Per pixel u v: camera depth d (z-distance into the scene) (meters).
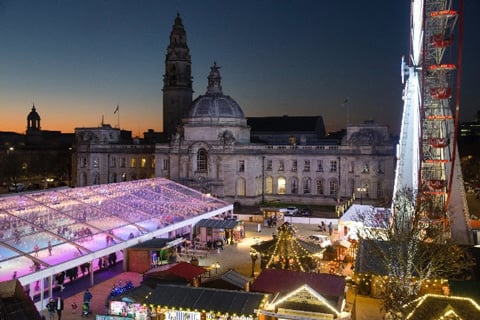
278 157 126.19
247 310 41.28
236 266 67.44
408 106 76.25
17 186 159.38
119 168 144.25
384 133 118.38
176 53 152.75
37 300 53.00
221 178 123.44
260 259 68.94
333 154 120.62
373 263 53.81
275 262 58.09
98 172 146.25
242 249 77.38
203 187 121.56
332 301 42.59
